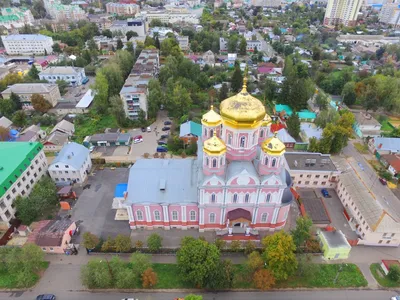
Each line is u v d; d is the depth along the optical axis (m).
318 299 52.28
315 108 124.19
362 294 53.25
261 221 63.88
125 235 64.31
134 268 53.44
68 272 56.50
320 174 77.38
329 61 189.62
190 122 101.00
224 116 55.72
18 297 52.34
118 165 86.75
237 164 58.28
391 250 61.50
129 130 107.00
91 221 67.88
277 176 56.50
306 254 58.88
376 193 75.19
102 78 115.88
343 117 101.44
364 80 134.75
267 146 54.72
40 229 61.78
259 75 155.75
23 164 70.06
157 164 66.19
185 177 63.41
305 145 94.88
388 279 55.53
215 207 60.59
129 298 51.84
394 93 117.94
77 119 110.69
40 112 115.44
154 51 162.38
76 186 78.56
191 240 55.75
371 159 93.38
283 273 52.16
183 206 61.34
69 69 145.88
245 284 54.09
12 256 54.22
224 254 60.22
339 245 58.56
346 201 71.94
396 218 63.53
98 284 51.97
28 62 173.12
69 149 80.75
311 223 58.38
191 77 143.62
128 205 61.06
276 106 121.69
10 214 64.62
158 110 119.38
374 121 107.00
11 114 112.81
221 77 147.88
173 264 58.03
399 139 95.31
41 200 66.75
